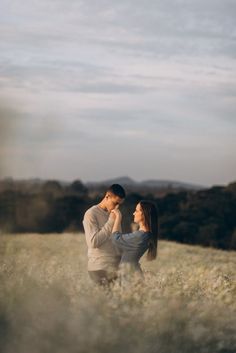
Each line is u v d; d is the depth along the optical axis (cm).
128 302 748
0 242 862
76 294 775
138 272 877
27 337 577
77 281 864
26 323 610
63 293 756
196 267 1347
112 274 883
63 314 641
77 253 2020
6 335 582
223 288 940
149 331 644
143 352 591
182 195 5900
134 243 885
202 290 941
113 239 882
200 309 748
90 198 5681
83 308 661
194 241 5197
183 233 5162
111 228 889
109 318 651
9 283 752
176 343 628
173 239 5225
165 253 2272
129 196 5700
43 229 4047
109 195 897
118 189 891
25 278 798
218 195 5631
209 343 650
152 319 671
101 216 905
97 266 893
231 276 1188
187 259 1969
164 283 922
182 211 5550
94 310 656
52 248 2120
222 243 5031
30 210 1354
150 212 911
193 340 641
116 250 903
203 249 2639
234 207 5459
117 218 891
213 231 5191
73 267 1205
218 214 5388
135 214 918
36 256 1373
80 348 565
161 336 641
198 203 5597
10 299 684
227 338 659
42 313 643
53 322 606
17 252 976
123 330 626
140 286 805
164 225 5406
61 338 577
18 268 876
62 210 5169
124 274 841
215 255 2314
